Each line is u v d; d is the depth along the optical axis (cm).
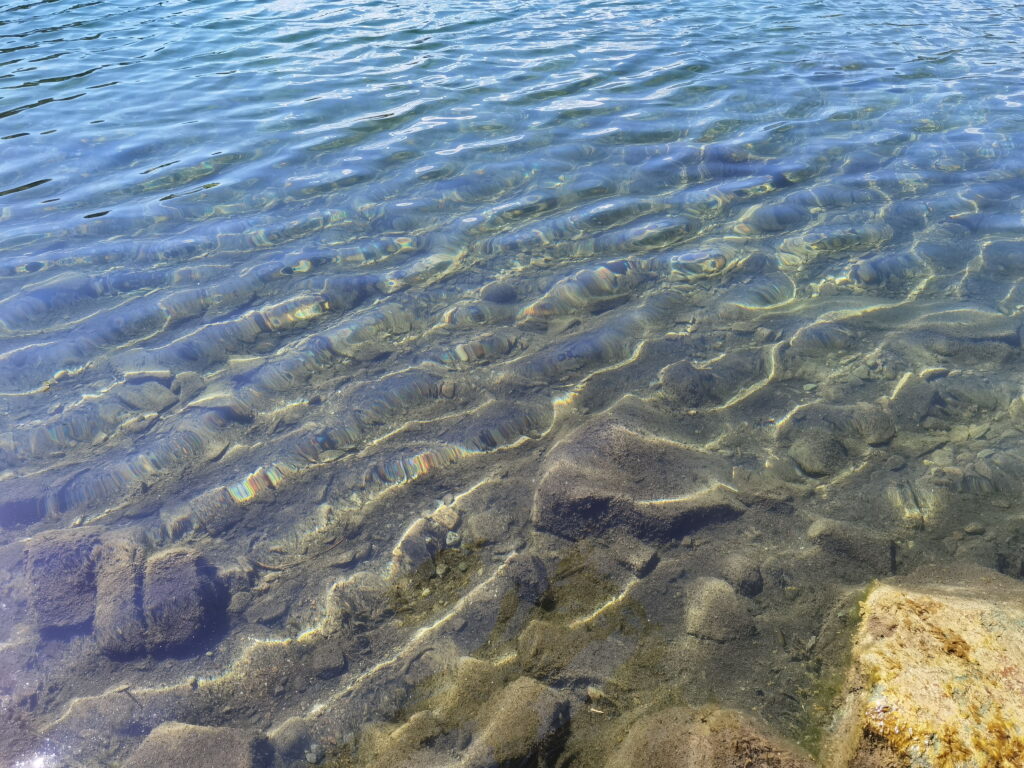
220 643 171
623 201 333
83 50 555
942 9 635
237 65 517
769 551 183
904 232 301
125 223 327
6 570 187
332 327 264
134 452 219
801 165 359
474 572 183
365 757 149
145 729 157
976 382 226
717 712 149
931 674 141
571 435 215
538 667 161
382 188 349
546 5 648
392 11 639
